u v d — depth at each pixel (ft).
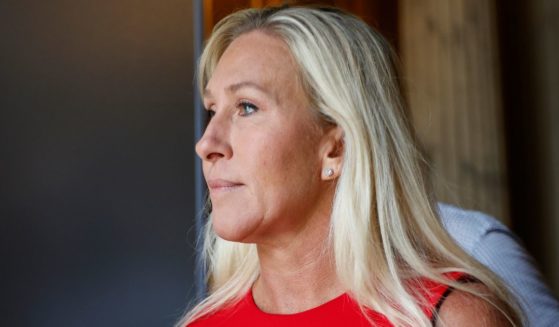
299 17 5.27
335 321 5.06
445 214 7.47
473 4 14.25
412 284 5.05
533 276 7.11
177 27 8.04
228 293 5.98
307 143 5.13
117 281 7.82
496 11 14.65
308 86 5.14
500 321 4.86
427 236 5.26
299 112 5.11
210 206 7.04
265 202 5.02
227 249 6.29
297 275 5.28
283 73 5.12
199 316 5.94
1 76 7.86
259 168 5.00
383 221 5.13
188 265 7.80
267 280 5.43
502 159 14.42
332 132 5.21
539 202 16.02
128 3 8.00
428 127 12.68
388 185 5.18
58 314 7.77
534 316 6.84
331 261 5.25
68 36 7.93
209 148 5.06
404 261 5.21
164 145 7.92
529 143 15.93
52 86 7.89
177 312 7.79
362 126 5.12
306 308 5.28
